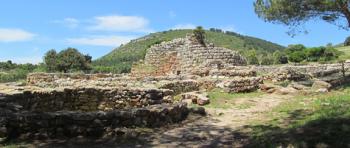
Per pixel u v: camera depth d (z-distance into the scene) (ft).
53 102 52.08
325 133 37.45
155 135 43.91
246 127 47.01
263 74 106.11
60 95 53.16
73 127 41.52
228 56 122.93
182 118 52.49
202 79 88.63
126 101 59.52
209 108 61.67
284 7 83.15
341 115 44.29
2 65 195.62
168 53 130.00
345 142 34.50
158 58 132.36
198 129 47.06
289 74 94.48
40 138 39.91
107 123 43.24
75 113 42.42
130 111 45.47
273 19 86.63
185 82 82.17
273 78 94.58
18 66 198.29
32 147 37.42
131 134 42.83
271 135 40.55
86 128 41.93
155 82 83.71
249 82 81.51
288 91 76.69
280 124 46.47
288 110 55.47
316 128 40.06
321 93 73.41
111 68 192.34
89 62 200.54
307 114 50.47
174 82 78.89
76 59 179.83
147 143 40.91
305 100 64.85
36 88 53.88
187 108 54.95
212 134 44.55
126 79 96.17
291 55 193.06
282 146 35.83
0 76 139.03
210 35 398.42
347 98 60.29
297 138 37.42
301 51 195.31
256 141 39.27
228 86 78.33
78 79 103.55
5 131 38.17
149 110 47.16
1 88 52.65
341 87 79.41
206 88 84.28
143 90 60.39
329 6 79.56
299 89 78.84
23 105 47.73
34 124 40.09
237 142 40.42
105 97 58.13
